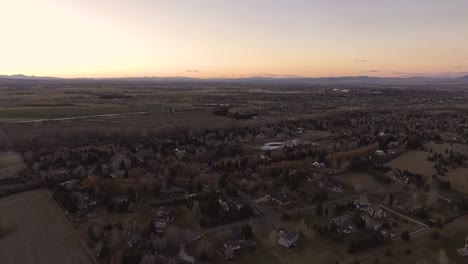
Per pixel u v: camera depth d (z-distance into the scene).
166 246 99.94
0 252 98.56
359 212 121.38
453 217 122.50
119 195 135.25
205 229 111.38
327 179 155.38
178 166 163.88
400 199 137.25
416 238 108.00
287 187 145.75
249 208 120.44
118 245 100.25
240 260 94.94
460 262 96.94
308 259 95.94
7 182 146.12
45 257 96.50
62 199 127.56
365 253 99.31
